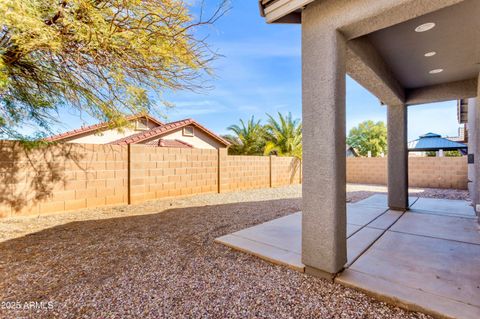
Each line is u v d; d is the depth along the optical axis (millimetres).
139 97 4348
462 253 2992
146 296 2182
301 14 2533
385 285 2230
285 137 14234
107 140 12477
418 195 8008
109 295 2199
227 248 3365
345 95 2430
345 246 2512
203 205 6703
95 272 2654
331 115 2305
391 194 5598
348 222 4484
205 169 8852
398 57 3637
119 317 1891
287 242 3475
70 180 5715
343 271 2508
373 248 3176
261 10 2672
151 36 3598
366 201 6645
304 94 2500
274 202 7207
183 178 8148
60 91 4531
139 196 6957
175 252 3229
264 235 3822
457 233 3797
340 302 2068
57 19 3186
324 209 2396
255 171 10820
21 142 5008
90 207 6035
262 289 2283
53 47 3061
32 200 5172
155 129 12922
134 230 4281
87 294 2217
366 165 12805
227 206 6547
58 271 2684
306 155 2510
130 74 4070
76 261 2949
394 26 2752
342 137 2393
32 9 2719
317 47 2393
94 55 3580
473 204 5699
